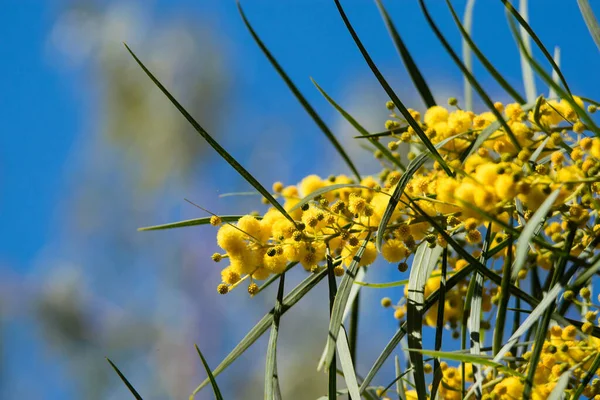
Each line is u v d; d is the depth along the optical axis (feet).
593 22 2.17
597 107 2.20
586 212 2.08
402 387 2.23
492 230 2.22
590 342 2.13
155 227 2.21
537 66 2.03
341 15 2.11
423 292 2.15
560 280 2.07
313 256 2.16
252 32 2.26
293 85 2.29
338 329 2.08
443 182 2.10
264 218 2.17
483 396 2.09
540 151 2.16
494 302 2.25
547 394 2.11
